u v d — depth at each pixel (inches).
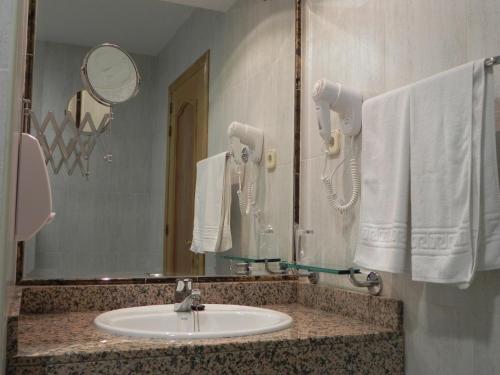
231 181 77.9
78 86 68.9
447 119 47.8
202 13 77.9
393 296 59.2
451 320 51.1
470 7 50.8
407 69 58.8
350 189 68.2
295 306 74.2
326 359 52.3
